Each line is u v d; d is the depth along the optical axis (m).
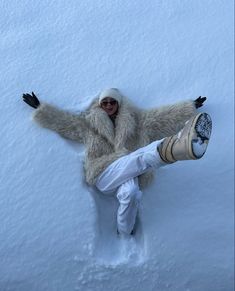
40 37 2.58
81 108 2.38
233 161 2.36
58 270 2.18
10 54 2.54
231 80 2.50
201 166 2.35
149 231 2.23
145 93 2.47
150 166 2.17
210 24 2.64
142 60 2.54
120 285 2.19
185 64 2.53
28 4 2.65
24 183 2.27
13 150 2.32
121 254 2.24
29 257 2.19
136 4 2.66
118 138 2.30
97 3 2.66
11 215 2.23
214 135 2.40
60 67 2.51
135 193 2.15
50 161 2.30
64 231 2.21
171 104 2.38
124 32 2.61
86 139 2.32
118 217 2.22
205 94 2.47
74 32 2.60
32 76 2.48
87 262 2.18
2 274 2.18
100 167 2.23
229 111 2.44
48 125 2.33
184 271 2.21
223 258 2.24
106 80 2.49
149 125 2.34
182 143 2.00
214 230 2.26
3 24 2.61
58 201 2.24
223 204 2.30
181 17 2.65
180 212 2.28
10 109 2.39
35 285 2.18
